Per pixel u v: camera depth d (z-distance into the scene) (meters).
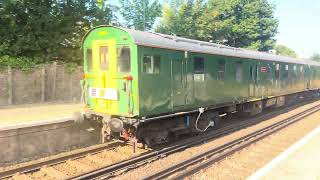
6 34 19.19
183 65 12.22
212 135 13.89
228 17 41.69
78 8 22.25
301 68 25.89
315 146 11.58
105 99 11.38
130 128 10.95
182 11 33.84
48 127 11.25
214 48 14.40
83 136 12.36
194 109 12.97
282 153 10.71
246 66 16.81
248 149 11.85
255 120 17.91
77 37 22.09
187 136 13.80
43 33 20.39
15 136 10.44
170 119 12.11
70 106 17.08
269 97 19.83
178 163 9.62
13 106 16.78
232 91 15.48
